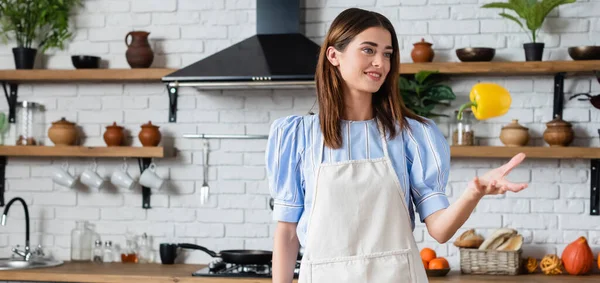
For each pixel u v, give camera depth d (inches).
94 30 177.3
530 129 164.4
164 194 174.6
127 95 176.6
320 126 75.7
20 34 174.4
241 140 172.4
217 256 160.6
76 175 177.8
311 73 147.8
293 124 77.2
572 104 163.8
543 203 164.1
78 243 173.6
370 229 73.4
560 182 163.8
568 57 163.5
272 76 148.1
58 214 177.9
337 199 73.7
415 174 75.5
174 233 174.1
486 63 156.4
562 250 163.3
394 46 74.7
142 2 176.1
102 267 163.0
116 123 176.4
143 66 169.3
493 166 165.6
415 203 76.5
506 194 165.0
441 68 157.5
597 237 162.2
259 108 171.9
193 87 171.0
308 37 170.2
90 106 177.8
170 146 173.9
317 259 73.6
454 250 165.6
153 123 175.5
